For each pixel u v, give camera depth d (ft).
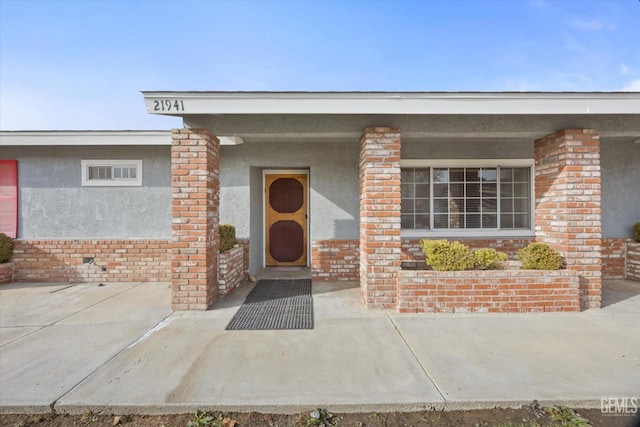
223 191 20.94
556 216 15.12
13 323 12.91
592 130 14.47
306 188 24.25
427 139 19.58
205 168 14.37
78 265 20.77
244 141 20.22
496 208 21.27
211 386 8.30
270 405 7.57
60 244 20.80
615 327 12.19
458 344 10.73
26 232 21.04
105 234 21.18
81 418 7.46
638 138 18.74
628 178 20.88
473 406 7.63
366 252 14.53
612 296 16.52
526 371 8.94
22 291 18.29
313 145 20.88
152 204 21.21
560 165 14.83
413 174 21.26
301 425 7.21
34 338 11.38
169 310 14.56
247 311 14.33
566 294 14.01
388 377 8.70
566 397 7.75
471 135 15.30
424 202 21.25
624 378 8.55
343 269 20.66
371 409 7.61
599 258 14.42
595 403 7.64
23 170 21.01
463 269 14.34
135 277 20.81
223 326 12.51
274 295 17.08
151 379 8.64
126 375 8.84
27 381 8.52
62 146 20.92
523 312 13.92
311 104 13.41
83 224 21.13
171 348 10.54
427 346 10.59
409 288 13.97
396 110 13.43
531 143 20.62
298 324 12.69
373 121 14.64
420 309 13.93
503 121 14.75
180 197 14.34
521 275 13.97
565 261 14.52
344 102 13.42
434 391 8.02
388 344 10.78
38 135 19.38
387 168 14.49
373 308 14.49
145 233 21.18
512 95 13.28
